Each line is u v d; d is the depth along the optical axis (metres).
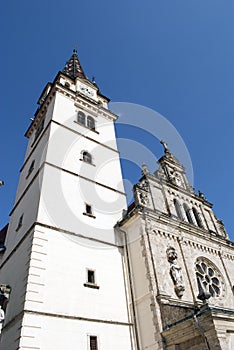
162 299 19.98
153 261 22.31
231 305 25.00
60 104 34.19
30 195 26.47
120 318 20.58
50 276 19.17
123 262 24.31
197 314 16.50
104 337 18.81
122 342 19.41
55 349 16.30
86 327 18.45
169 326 18.36
